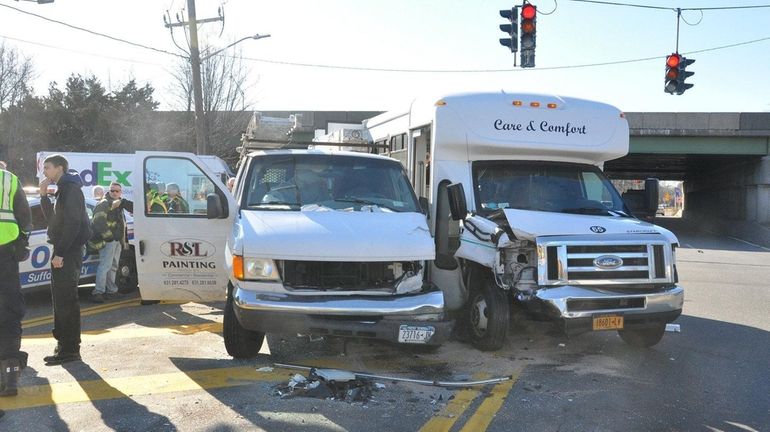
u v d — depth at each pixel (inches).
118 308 360.8
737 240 1268.5
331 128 535.5
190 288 273.0
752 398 218.1
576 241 248.5
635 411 202.5
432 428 183.3
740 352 283.3
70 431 175.3
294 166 267.6
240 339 240.5
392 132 383.9
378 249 222.4
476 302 275.1
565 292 244.5
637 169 2155.5
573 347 284.4
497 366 249.8
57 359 240.2
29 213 208.1
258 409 193.9
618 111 310.3
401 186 273.7
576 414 198.2
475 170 296.4
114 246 383.6
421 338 218.1
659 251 255.1
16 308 202.8
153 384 216.2
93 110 1676.9
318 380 218.8
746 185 1546.5
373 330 214.7
